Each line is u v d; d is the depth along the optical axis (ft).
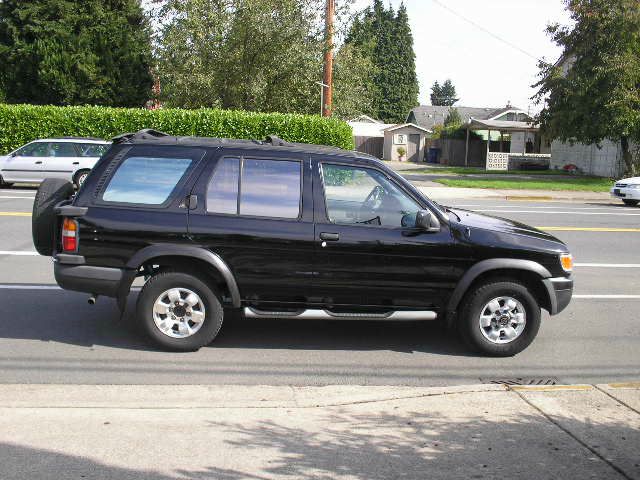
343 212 19.90
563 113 91.35
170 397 16.21
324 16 87.56
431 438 13.53
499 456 12.78
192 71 89.04
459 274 19.98
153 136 20.94
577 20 90.22
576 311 26.35
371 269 19.77
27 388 16.61
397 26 256.93
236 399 16.19
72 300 25.21
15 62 97.35
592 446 13.28
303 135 77.66
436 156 168.96
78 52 97.86
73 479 11.57
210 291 19.67
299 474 11.91
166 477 11.71
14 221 42.98
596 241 43.62
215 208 19.56
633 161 101.35
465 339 20.62
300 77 88.43
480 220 21.72
